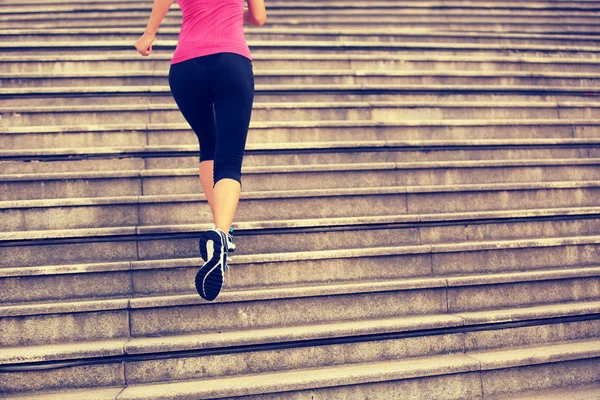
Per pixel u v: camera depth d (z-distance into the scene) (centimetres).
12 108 401
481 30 657
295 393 246
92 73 454
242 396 240
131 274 285
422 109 444
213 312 272
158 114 414
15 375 244
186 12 258
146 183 341
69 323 263
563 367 273
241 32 258
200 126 268
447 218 328
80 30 546
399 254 306
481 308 297
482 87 477
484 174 374
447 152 395
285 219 331
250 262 291
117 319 267
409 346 272
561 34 656
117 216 317
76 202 314
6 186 332
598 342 287
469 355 273
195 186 345
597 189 368
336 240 319
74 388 246
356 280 303
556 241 323
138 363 251
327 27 648
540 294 304
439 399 259
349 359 266
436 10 681
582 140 411
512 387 267
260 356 258
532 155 406
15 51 501
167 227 301
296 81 482
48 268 278
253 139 397
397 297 289
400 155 390
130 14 639
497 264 317
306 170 355
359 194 339
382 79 491
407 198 345
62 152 360
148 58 486
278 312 278
